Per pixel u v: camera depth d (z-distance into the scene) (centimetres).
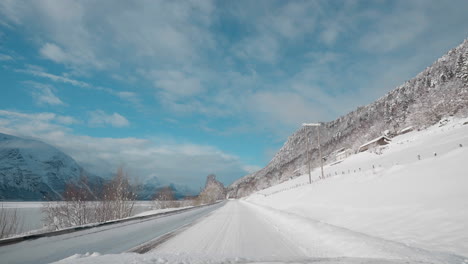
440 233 627
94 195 2300
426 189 1009
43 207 2045
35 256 532
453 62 9512
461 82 6781
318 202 1800
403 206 962
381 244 514
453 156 1178
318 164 10894
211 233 973
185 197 6400
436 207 816
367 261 388
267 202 3872
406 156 3247
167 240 811
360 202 1288
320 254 551
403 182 1216
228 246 693
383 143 6359
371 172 1761
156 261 423
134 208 2856
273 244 706
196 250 641
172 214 2045
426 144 3572
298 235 834
